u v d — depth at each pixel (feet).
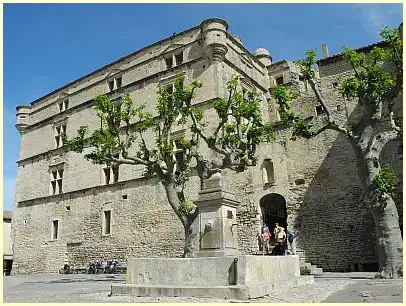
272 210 84.38
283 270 38.78
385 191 47.42
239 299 28.66
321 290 34.99
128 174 91.40
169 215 82.17
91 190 97.04
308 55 54.65
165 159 55.21
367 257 67.82
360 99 52.54
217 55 82.89
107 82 104.06
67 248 97.86
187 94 57.62
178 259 33.53
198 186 79.25
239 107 56.24
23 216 111.65
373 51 51.19
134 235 86.28
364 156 50.29
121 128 95.71
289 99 55.88
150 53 97.19
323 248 72.43
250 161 56.03
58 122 112.37
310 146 78.84
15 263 108.78
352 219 70.85
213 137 54.75
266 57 106.52
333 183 74.49
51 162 109.81
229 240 39.04
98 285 50.52
